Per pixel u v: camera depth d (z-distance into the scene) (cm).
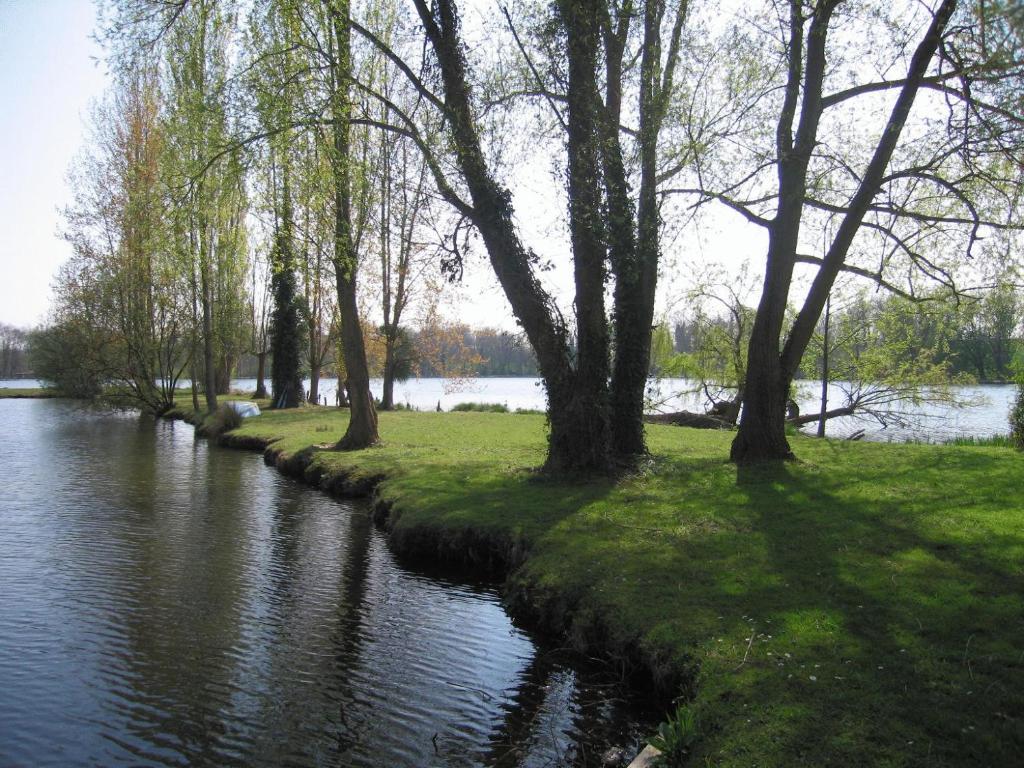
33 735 571
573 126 1235
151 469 1998
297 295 3881
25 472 1936
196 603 885
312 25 1349
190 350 3862
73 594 913
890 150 1200
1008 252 1302
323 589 943
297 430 2558
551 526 980
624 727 578
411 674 687
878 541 797
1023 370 1625
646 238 1315
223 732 578
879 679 501
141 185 2842
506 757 539
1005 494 988
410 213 2389
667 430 2261
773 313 1308
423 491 1298
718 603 669
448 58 1237
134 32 1307
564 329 1306
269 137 1338
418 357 3925
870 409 2875
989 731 431
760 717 480
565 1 1160
